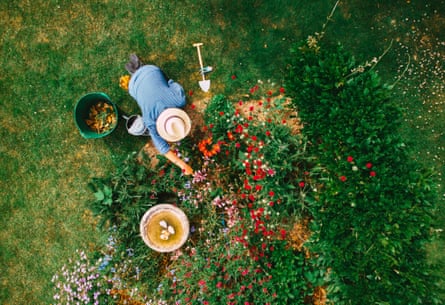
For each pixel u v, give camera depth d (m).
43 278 5.36
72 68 5.23
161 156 4.96
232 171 4.89
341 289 4.05
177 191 4.89
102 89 5.23
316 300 5.07
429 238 3.78
